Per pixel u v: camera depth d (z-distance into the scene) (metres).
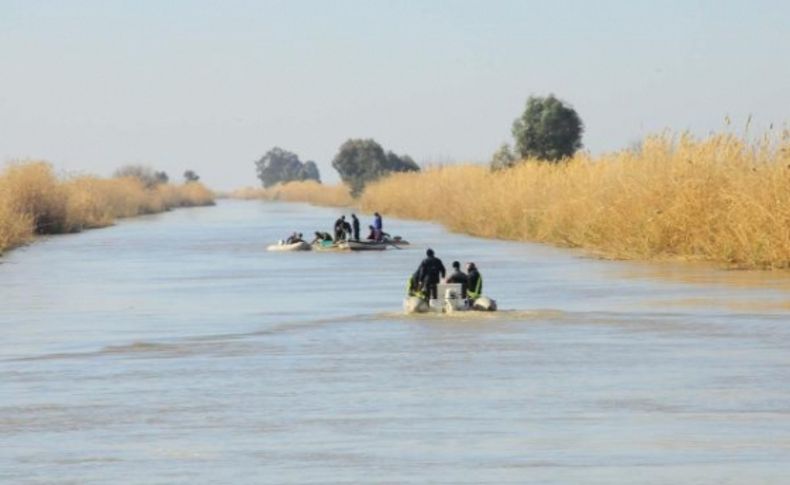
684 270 137.38
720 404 62.81
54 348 86.88
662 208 154.88
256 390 69.19
